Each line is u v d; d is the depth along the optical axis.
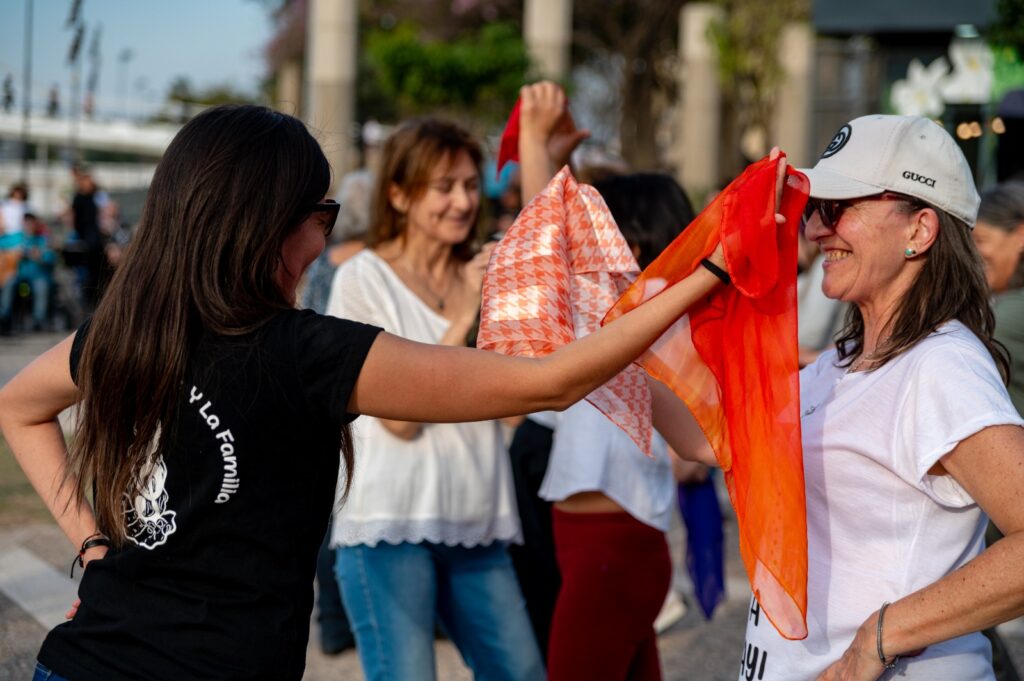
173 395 1.86
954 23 8.54
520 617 3.29
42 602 5.14
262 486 1.87
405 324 3.39
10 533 6.22
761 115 22.39
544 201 2.29
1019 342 3.33
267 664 1.86
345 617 4.78
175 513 1.87
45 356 2.14
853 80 10.33
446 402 1.88
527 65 21.44
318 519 1.93
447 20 28.03
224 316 1.86
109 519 1.91
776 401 2.05
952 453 1.96
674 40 29.77
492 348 2.21
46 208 20.95
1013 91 7.70
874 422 2.08
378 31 28.45
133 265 1.92
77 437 2.01
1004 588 1.85
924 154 2.11
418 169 3.41
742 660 2.28
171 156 1.95
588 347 1.90
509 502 3.35
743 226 1.94
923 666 2.03
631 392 2.26
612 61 30.30
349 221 5.54
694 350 2.11
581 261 2.33
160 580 1.89
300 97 32.69
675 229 3.13
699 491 3.98
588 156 5.05
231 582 1.86
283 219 1.92
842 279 2.19
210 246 1.89
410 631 3.13
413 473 3.16
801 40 22.31
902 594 2.04
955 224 2.13
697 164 25.86
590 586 3.15
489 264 2.27
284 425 1.86
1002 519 1.90
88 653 1.89
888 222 2.13
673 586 5.02
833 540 2.12
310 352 1.86
